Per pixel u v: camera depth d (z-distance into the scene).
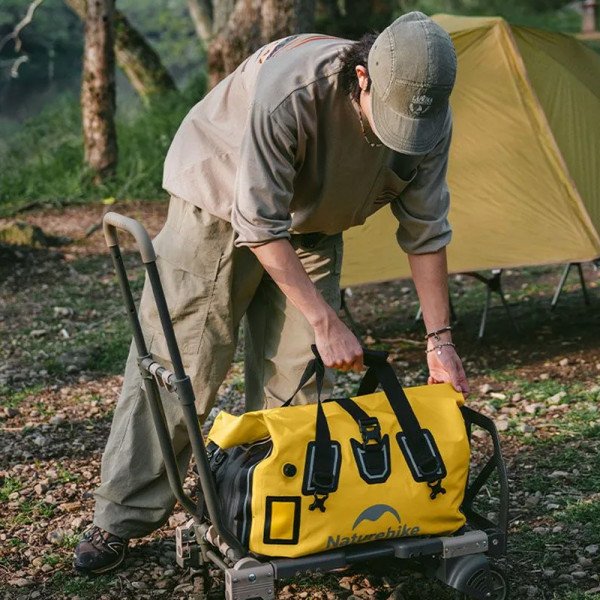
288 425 2.75
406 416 2.84
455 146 6.22
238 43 10.64
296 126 2.76
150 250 2.64
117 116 14.82
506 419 4.87
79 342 6.67
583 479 4.11
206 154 3.13
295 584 3.31
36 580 3.45
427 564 2.98
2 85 28.48
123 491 3.34
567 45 6.90
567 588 3.25
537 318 6.75
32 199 11.66
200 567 3.25
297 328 3.29
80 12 13.83
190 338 3.23
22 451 4.71
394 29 2.59
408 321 6.86
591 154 6.33
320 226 3.14
